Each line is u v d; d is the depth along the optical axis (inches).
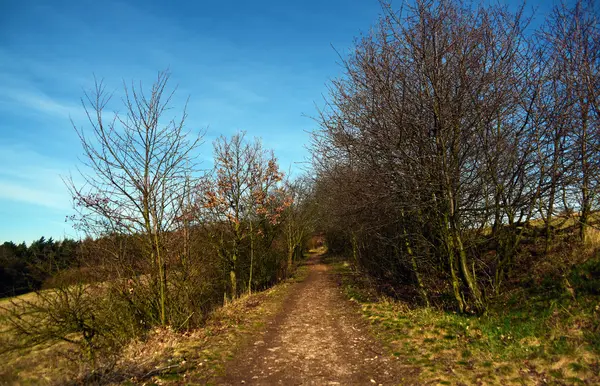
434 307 420.8
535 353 240.4
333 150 489.4
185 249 402.6
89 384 240.1
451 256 381.4
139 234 366.0
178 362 280.4
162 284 370.6
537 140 342.3
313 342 351.9
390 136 382.0
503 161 362.0
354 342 345.1
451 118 339.6
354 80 423.5
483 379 220.4
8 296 338.3
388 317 412.2
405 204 380.8
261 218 796.6
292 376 259.8
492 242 446.6
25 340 322.3
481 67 348.8
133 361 279.6
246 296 689.0
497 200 359.6
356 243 780.0
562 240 419.8
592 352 222.2
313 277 1064.2
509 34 348.2
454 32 349.7
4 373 284.7
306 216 1200.8
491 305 363.9
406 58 372.5
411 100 365.1
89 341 322.3
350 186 482.0
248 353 315.3
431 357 271.7
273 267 941.2
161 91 358.6
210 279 518.0
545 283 356.8
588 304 282.2
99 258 365.7
